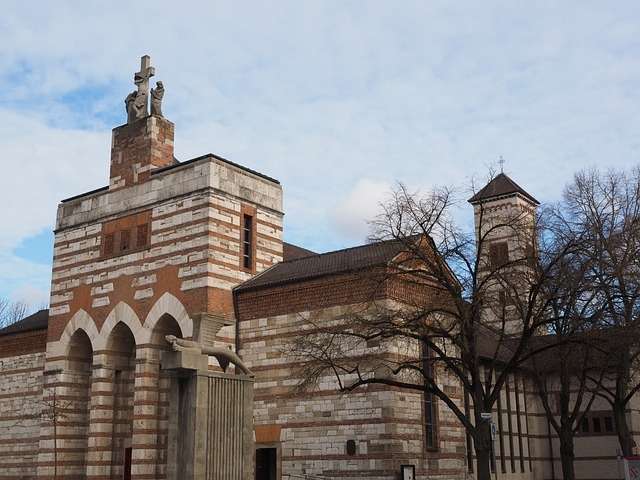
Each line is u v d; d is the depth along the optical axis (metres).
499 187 59.28
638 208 35.84
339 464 34.44
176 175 41.91
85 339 45.00
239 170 42.34
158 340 40.72
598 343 31.77
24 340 49.69
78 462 43.28
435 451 36.62
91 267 44.72
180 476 22.28
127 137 45.28
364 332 34.16
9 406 49.38
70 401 43.81
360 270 33.81
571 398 51.12
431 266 28.67
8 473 47.94
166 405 40.06
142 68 46.03
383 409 33.78
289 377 36.88
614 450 49.31
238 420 23.73
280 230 44.50
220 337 38.94
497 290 32.69
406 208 30.11
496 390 28.95
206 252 39.44
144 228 42.78
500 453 45.22
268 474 37.66
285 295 38.03
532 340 34.66
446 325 33.75
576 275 30.25
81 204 46.47
